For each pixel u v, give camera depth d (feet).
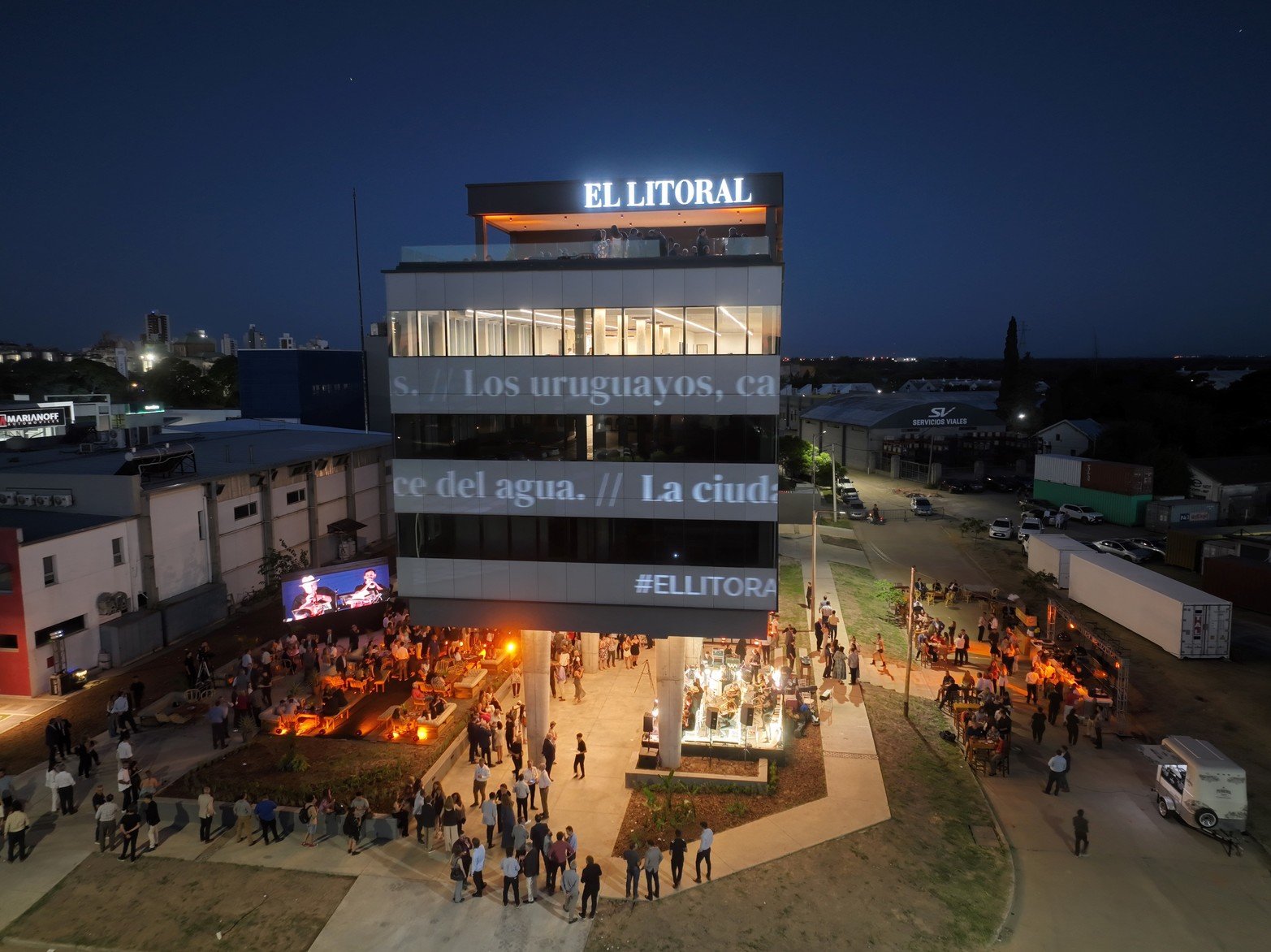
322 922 70.08
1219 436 347.15
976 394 462.60
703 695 110.63
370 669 120.88
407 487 97.96
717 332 90.27
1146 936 69.77
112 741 103.24
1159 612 143.95
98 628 130.00
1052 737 108.37
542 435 94.68
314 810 81.71
